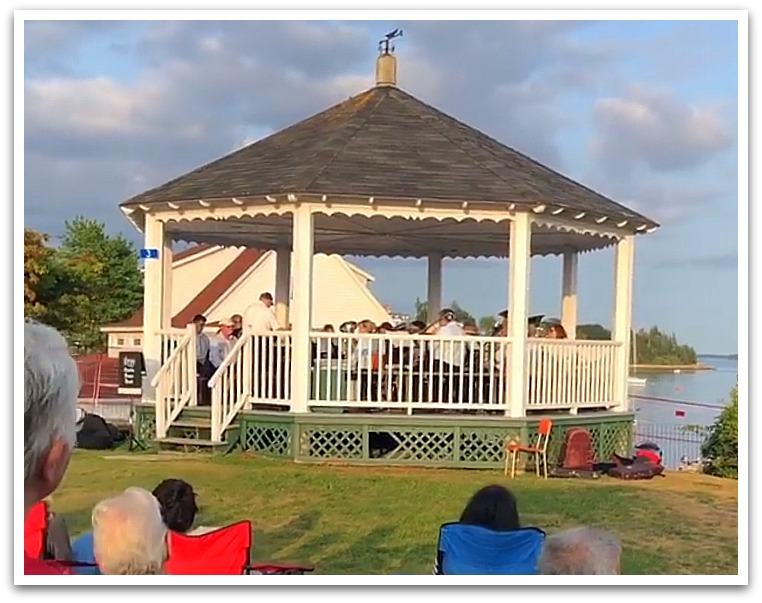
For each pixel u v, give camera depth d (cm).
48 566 453
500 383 1431
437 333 1466
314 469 1314
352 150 1510
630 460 1413
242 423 1453
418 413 1445
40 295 3234
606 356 1619
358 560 865
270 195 1412
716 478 1433
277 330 1462
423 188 1420
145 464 1323
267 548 902
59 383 280
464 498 1148
